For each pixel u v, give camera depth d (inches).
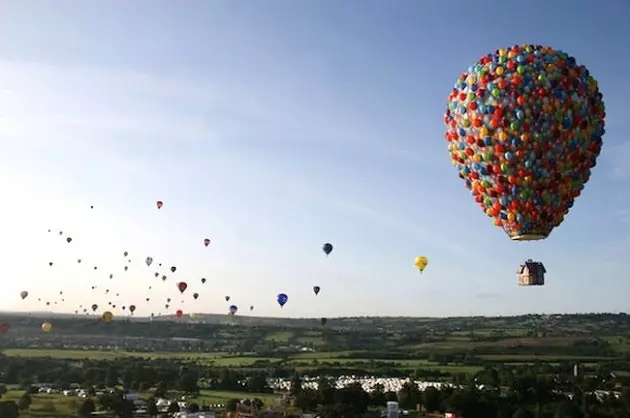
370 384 5231.3
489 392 4357.8
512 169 1312.7
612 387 4798.2
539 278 1310.3
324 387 4461.1
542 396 4338.1
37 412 3932.1
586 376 5142.7
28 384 5162.4
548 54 1307.8
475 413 4023.1
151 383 5290.4
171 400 4539.9
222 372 5713.6
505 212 1370.6
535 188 1320.1
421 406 4259.4
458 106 1370.6
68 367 5954.7
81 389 4940.9
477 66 1358.3
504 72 1304.1
